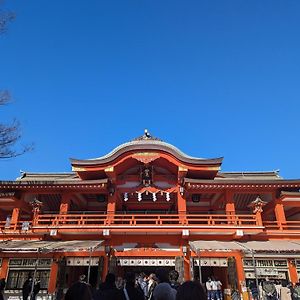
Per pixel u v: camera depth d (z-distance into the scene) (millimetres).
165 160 30156
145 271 29297
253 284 24875
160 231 26984
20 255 26266
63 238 27609
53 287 24953
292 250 23422
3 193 28719
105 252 26578
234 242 26359
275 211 29141
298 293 20859
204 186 28750
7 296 24750
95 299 6129
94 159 29781
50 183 28703
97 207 33781
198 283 4566
